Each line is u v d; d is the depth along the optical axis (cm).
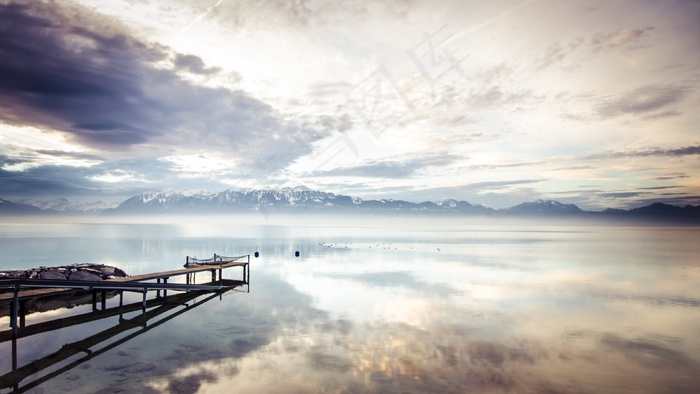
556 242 9656
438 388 1103
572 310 2098
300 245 8462
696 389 1117
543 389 1105
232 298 2491
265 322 1853
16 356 1395
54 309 2238
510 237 13050
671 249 6962
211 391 1081
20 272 2756
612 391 1100
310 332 1675
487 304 2258
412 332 1669
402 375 1196
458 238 12225
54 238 10700
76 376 1194
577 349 1451
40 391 1091
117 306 2306
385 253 6231
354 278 3378
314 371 1227
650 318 1933
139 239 10675
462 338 1583
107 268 3259
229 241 10019
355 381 1148
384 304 2261
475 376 1191
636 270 3934
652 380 1177
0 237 10950
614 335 1636
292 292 2694
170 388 1102
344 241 10319
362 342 1530
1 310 2073
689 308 2159
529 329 1720
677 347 1485
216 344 1511
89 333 1691
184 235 13938
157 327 1778
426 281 3173
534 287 2872
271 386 1113
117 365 1285
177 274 2786
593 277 3419
